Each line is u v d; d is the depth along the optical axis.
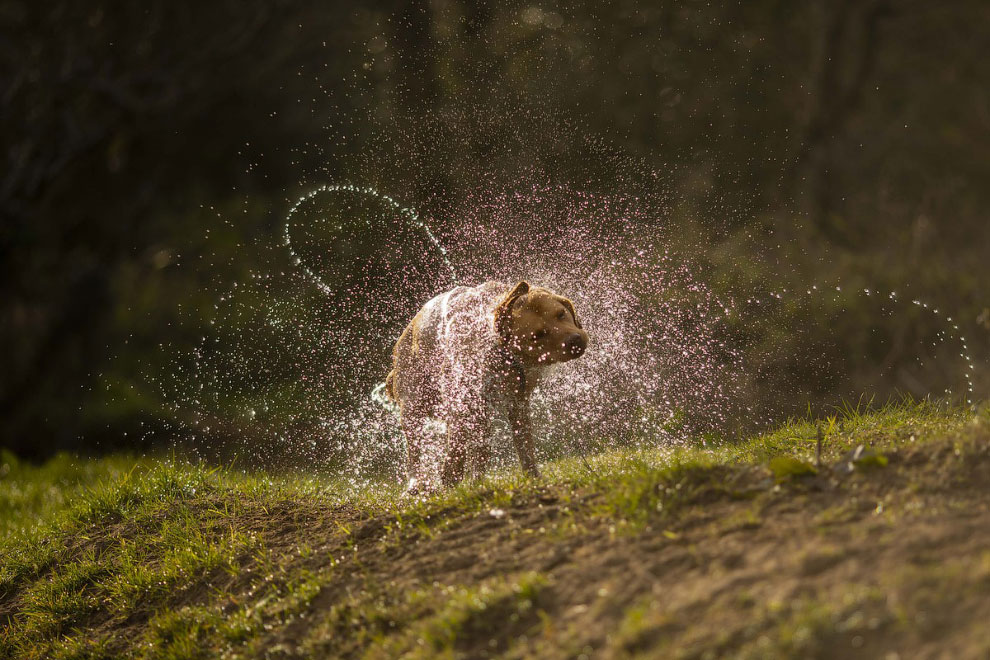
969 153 22.30
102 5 19.20
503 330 5.81
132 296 19.70
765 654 3.61
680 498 4.98
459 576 4.91
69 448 16.16
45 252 20.47
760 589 3.99
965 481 4.62
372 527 5.83
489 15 20.75
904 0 21.75
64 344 18.89
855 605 3.71
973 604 3.57
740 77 21.75
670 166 19.89
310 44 21.20
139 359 18.06
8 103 17.38
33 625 6.13
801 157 20.36
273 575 5.68
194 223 21.30
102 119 19.38
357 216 17.36
